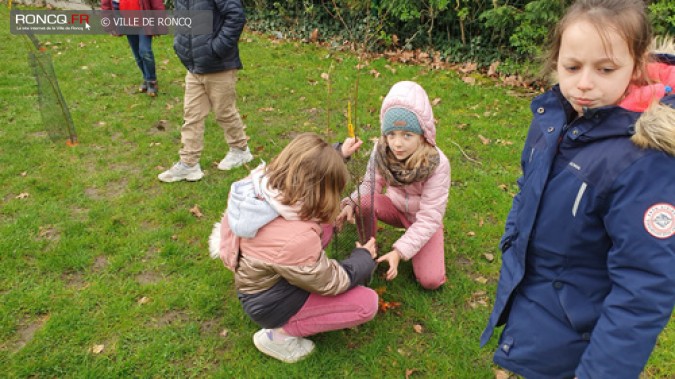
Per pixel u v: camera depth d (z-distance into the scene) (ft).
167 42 25.11
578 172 4.58
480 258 10.50
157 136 15.75
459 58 21.94
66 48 24.26
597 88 4.22
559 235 4.88
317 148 6.91
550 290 5.15
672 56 4.64
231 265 7.47
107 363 8.11
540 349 5.32
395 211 9.67
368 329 8.71
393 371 7.98
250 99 18.62
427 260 9.23
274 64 22.13
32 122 16.51
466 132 15.90
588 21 4.06
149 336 8.60
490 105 17.98
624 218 4.20
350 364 8.07
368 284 8.98
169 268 10.17
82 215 11.85
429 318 8.91
